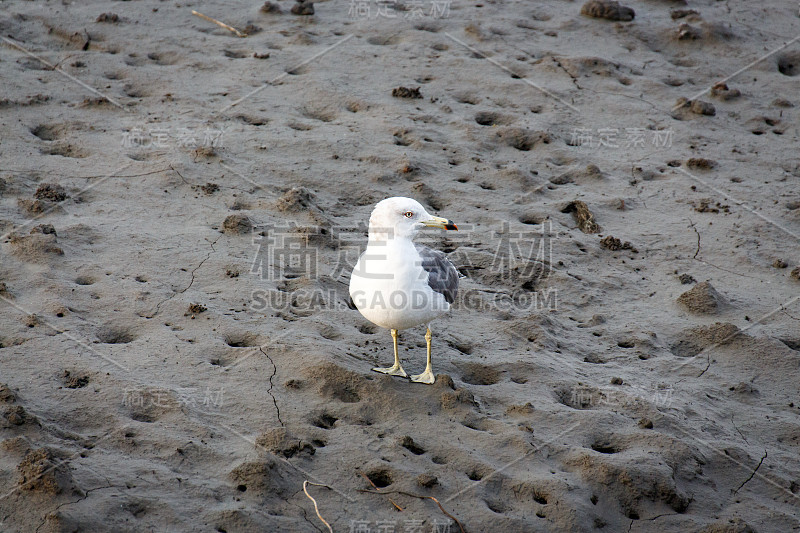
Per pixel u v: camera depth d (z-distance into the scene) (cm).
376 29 2205
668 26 2302
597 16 2342
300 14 2258
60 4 2208
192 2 2288
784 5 2505
